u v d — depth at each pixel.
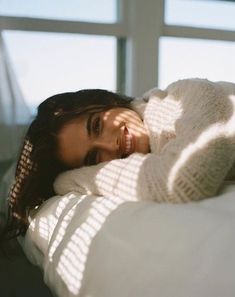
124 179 0.83
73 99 1.12
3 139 1.61
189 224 0.62
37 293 1.09
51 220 0.96
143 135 1.02
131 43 1.92
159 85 2.02
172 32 2.00
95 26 1.87
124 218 0.71
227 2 2.10
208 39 2.08
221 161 0.75
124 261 0.62
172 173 0.74
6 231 1.16
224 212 0.64
